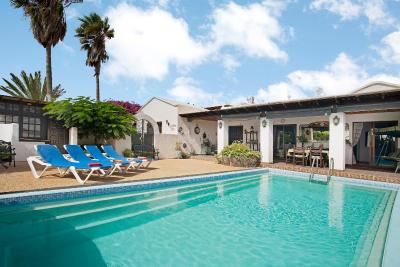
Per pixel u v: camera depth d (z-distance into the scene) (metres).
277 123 18.44
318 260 3.77
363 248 4.19
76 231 4.60
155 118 21.47
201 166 13.18
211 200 7.36
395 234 3.93
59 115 12.76
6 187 6.21
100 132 13.46
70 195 6.06
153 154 16.83
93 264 3.43
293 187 9.48
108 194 6.73
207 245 4.25
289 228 5.16
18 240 4.10
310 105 13.12
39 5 15.47
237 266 3.55
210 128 22.44
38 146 7.68
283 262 3.70
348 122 15.02
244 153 13.91
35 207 5.52
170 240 4.41
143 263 3.54
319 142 16.80
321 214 6.15
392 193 8.48
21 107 13.51
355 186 9.70
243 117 16.14
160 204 6.68
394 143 14.91
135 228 4.93
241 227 5.17
